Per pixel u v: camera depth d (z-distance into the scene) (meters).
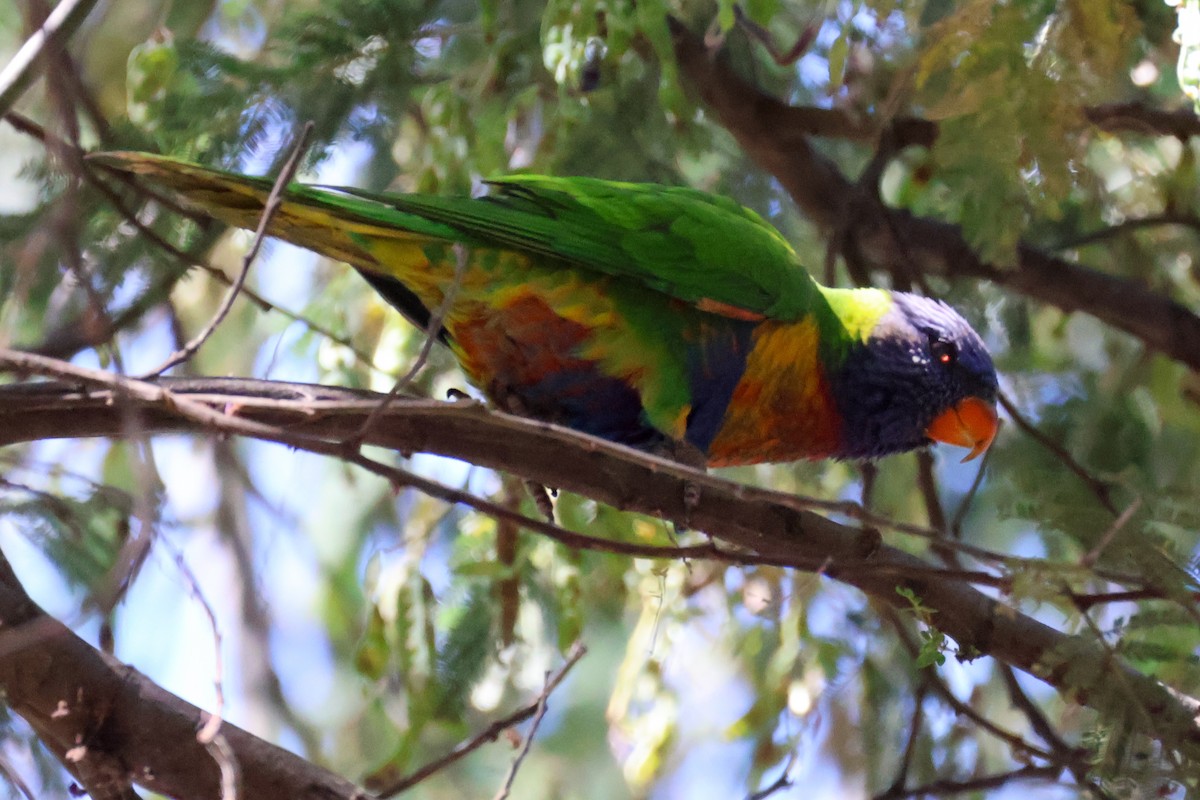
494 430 7.42
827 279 10.34
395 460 10.78
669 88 8.07
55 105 6.66
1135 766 7.18
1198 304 11.78
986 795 10.39
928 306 9.84
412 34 8.82
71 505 8.70
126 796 6.43
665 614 9.80
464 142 8.94
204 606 6.04
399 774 9.03
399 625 9.13
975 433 9.66
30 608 6.53
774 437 9.25
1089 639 7.30
